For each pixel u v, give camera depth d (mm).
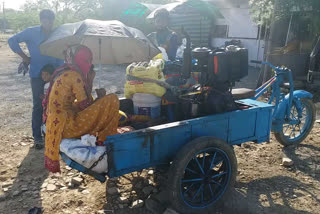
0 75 11328
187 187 3236
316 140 5305
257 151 4793
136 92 3607
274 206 3381
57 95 2904
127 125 3588
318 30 9469
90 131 2957
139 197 3492
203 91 3469
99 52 3904
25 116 6441
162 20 5203
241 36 14484
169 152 3012
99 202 3389
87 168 2760
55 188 3648
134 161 2791
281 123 4676
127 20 15781
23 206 3301
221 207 3359
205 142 2984
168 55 5164
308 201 3486
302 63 9242
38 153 4637
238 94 4227
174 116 3650
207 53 3418
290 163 4289
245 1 13867
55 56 3631
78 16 25297
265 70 9070
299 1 9289
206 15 9898
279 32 11680
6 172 4035
